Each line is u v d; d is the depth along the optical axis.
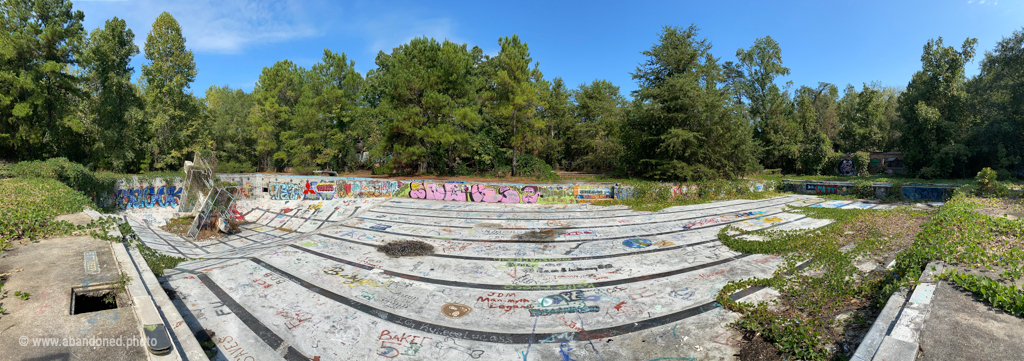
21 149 27.06
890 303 5.50
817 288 7.57
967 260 6.72
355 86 37.16
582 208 20.03
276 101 38.44
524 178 26.23
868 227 13.33
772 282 8.17
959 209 12.09
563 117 39.25
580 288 8.72
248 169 40.72
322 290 8.75
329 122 36.31
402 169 28.80
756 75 42.56
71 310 5.33
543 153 37.69
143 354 4.35
